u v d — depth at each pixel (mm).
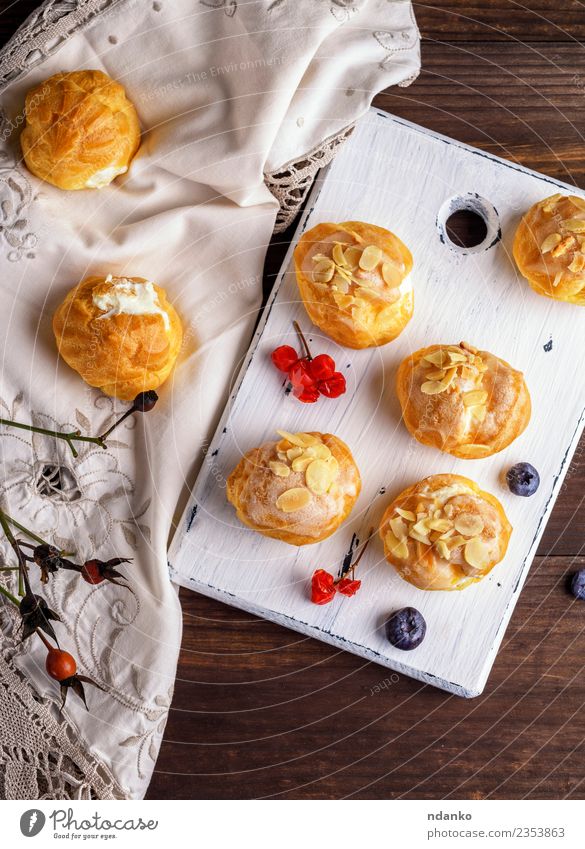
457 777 649
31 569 601
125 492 613
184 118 604
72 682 539
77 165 583
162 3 591
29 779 588
